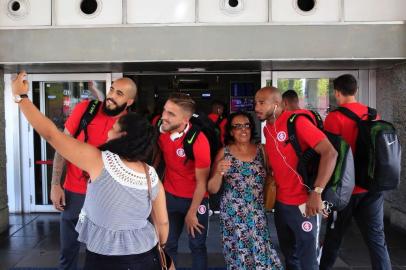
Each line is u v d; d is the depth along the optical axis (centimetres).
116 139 221
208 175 325
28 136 664
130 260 216
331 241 376
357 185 351
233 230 322
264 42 534
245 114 326
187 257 477
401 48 534
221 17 542
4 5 545
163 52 537
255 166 324
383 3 541
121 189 214
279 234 333
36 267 447
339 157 313
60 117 661
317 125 319
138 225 221
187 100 318
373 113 361
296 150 304
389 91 610
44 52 540
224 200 327
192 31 534
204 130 328
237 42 534
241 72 665
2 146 572
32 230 580
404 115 550
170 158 330
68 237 344
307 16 541
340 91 369
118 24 538
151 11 543
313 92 646
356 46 534
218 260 469
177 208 340
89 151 213
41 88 658
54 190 337
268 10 541
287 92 439
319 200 291
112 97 326
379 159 338
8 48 542
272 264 319
